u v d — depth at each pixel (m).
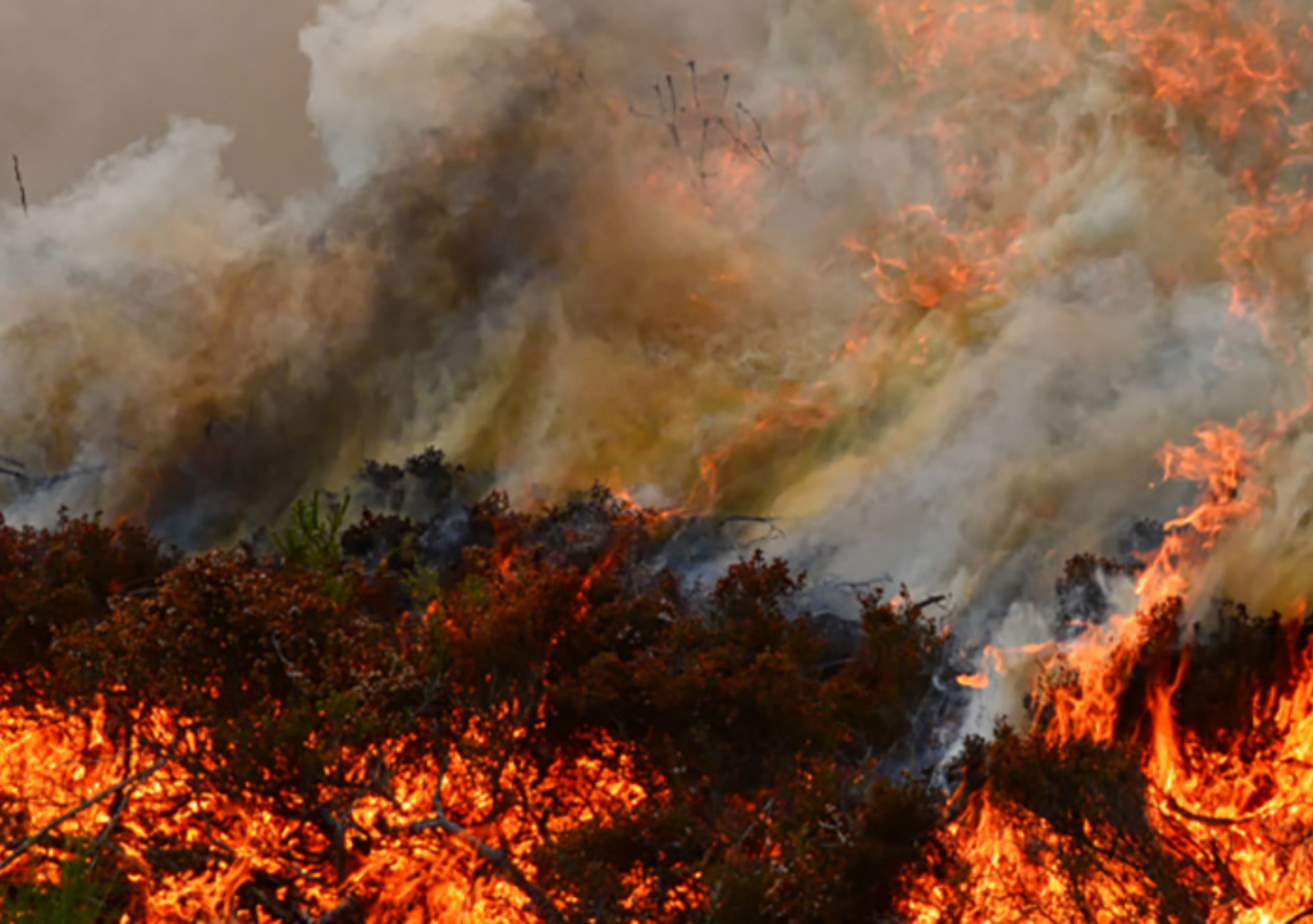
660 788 10.31
